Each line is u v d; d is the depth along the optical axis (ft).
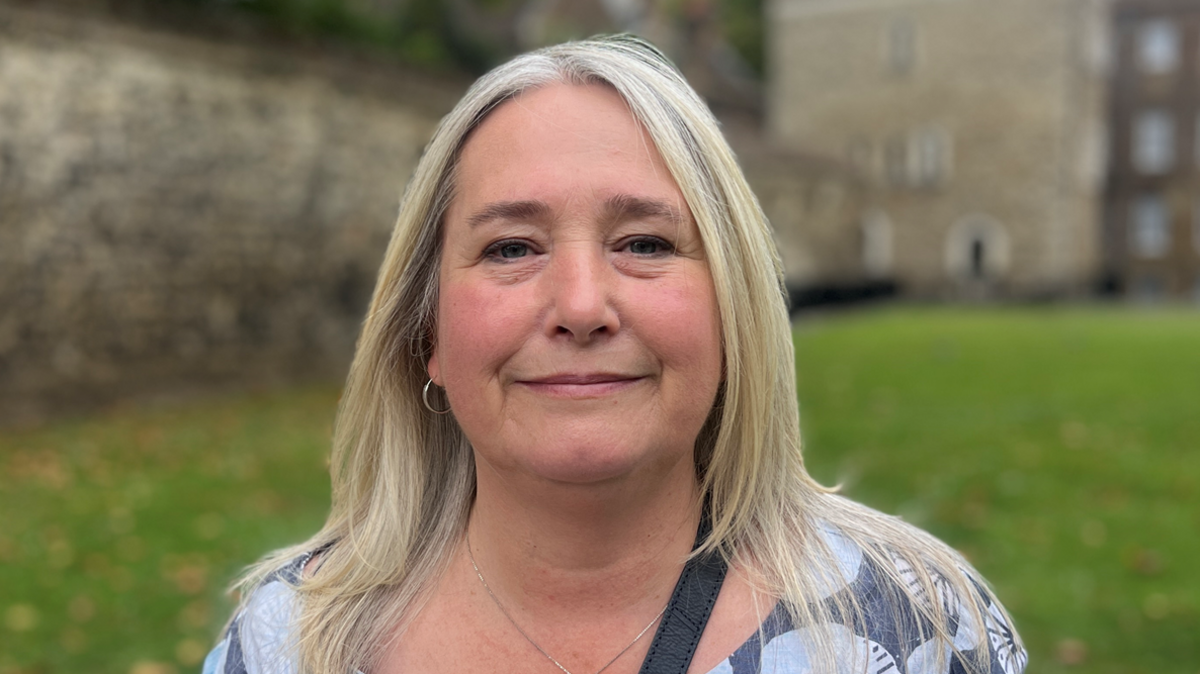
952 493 18.84
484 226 3.51
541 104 3.56
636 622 3.68
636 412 3.38
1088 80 94.27
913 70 94.17
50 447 23.41
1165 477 19.86
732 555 3.78
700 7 102.99
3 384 27.45
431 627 3.87
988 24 90.68
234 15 33.99
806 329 55.31
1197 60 100.12
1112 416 26.48
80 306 29.66
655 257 3.49
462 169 3.68
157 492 18.98
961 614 3.71
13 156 27.76
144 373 31.68
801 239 82.58
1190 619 12.57
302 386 35.99
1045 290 90.68
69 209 29.32
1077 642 11.91
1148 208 104.37
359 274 40.40
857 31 96.12
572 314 3.25
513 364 3.41
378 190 41.06
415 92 42.39
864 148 97.04
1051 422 25.76
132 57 30.89
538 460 3.37
